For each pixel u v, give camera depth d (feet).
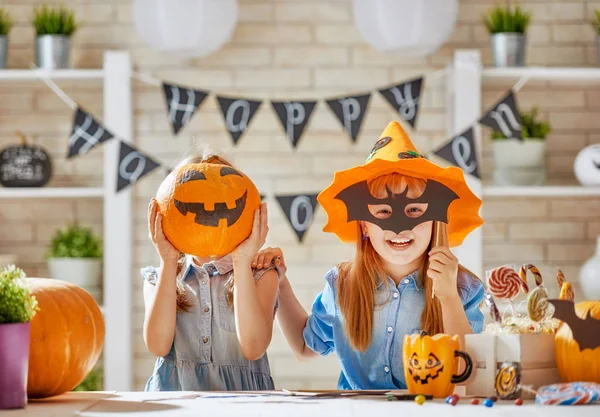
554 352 4.71
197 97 10.16
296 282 11.88
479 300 6.57
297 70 12.03
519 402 4.28
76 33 12.03
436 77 11.97
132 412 4.09
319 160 12.01
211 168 5.26
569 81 11.70
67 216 12.12
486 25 11.66
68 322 4.81
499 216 12.05
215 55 12.03
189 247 5.21
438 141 11.96
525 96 12.12
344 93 12.00
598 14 11.73
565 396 4.27
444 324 5.80
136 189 11.93
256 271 6.20
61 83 11.82
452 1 10.34
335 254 11.92
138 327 11.75
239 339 5.73
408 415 3.89
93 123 10.32
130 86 11.39
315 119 12.00
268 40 12.05
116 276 11.18
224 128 12.00
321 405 4.27
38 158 11.39
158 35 10.47
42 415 4.03
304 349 6.86
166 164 11.96
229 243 5.25
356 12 10.66
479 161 11.03
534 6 12.12
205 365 6.20
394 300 6.42
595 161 11.07
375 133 12.00
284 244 11.93
